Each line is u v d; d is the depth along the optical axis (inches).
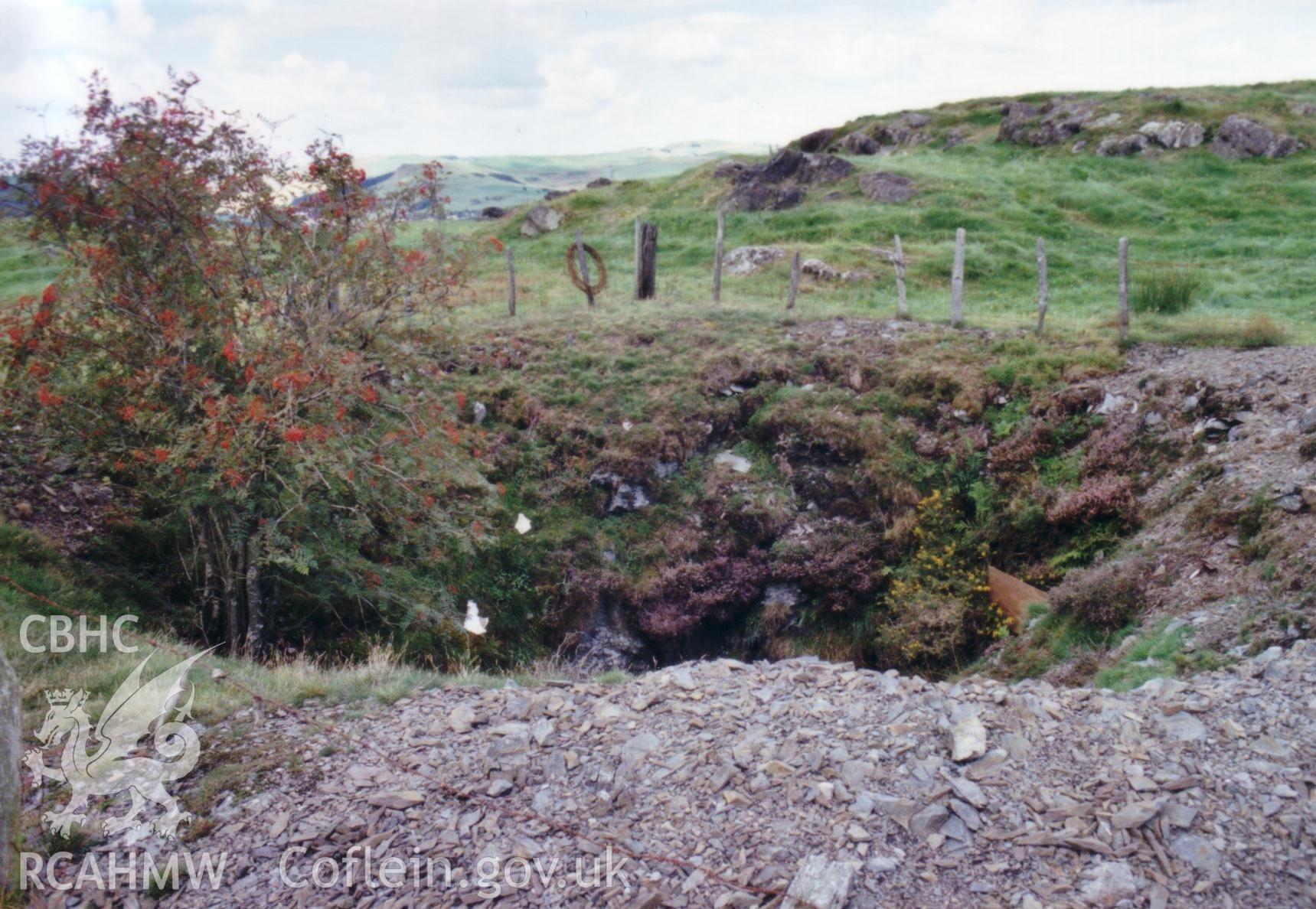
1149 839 189.3
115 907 196.9
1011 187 1262.3
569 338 711.1
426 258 414.3
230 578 403.5
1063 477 528.1
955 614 471.5
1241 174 1248.8
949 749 232.1
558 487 572.4
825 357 662.5
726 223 1230.3
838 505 565.6
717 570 539.2
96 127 365.1
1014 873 185.5
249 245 390.3
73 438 388.5
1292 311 727.1
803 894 180.5
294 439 336.5
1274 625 300.8
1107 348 612.7
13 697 199.5
